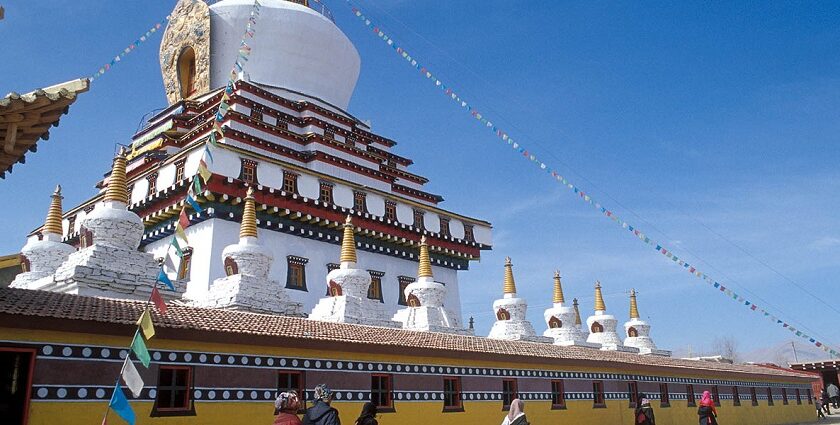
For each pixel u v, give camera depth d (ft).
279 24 146.92
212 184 98.78
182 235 45.55
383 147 157.79
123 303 55.67
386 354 69.46
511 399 84.23
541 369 89.66
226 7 145.79
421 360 73.82
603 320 137.59
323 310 91.04
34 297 50.98
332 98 156.87
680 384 116.67
